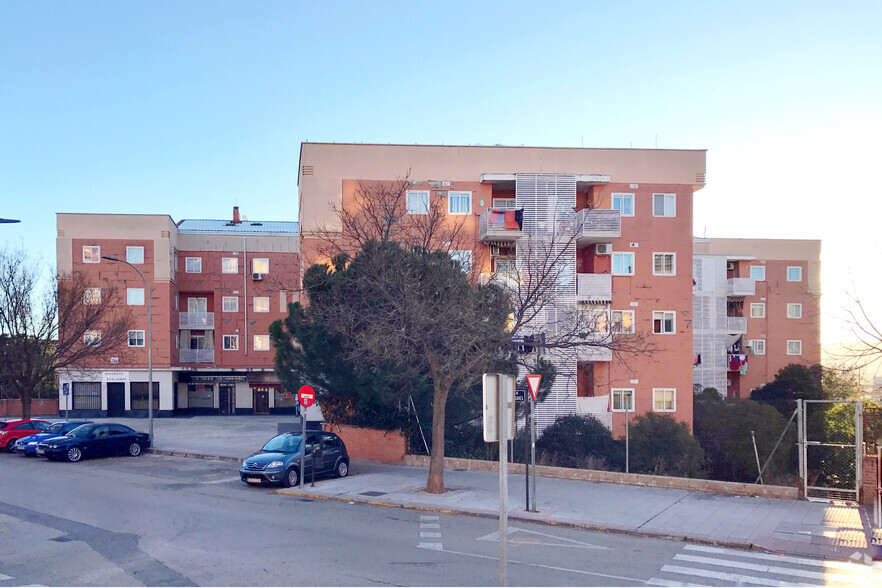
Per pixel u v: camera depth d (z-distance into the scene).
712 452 30.95
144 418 48.59
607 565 10.88
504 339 16.94
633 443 28.53
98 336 37.84
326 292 21.39
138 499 16.95
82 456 26.11
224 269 54.22
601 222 33.12
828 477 20.28
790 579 10.24
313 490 18.02
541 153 34.25
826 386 39.00
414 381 21.19
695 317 48.44
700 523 13.85
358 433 24.55
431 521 14.34
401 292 17.72
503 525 7.22
